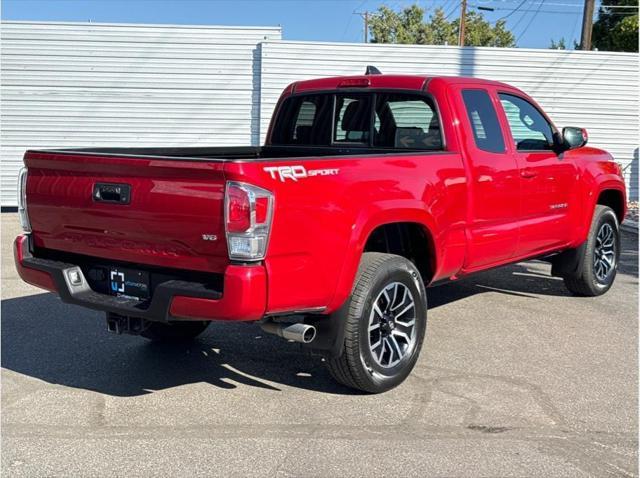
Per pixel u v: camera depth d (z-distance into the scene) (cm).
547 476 357
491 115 579
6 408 441
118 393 467
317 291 406
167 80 1488
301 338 404
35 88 1462
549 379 498
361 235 428
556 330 618
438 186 498
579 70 1573
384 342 463
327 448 386
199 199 379
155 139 1502
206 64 1489
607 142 1609
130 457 374
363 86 582
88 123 1485
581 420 428
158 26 1468
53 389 473
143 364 524
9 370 509
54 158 446
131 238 415
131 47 1469
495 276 844
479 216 547
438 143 535
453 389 475
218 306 374
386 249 502
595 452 385
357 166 434
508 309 688
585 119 1598
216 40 1483
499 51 1548
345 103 596
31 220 472
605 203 782
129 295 430
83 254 449
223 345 570
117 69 1473
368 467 364
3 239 1094
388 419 425
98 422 420
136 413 434
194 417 428
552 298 736
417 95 546
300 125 633
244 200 366
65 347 561
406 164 473
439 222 501
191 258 391
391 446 388
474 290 768
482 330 615
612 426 420
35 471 359
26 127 1473
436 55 1531
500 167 568
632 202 1633
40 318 643
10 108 1463
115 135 1495
